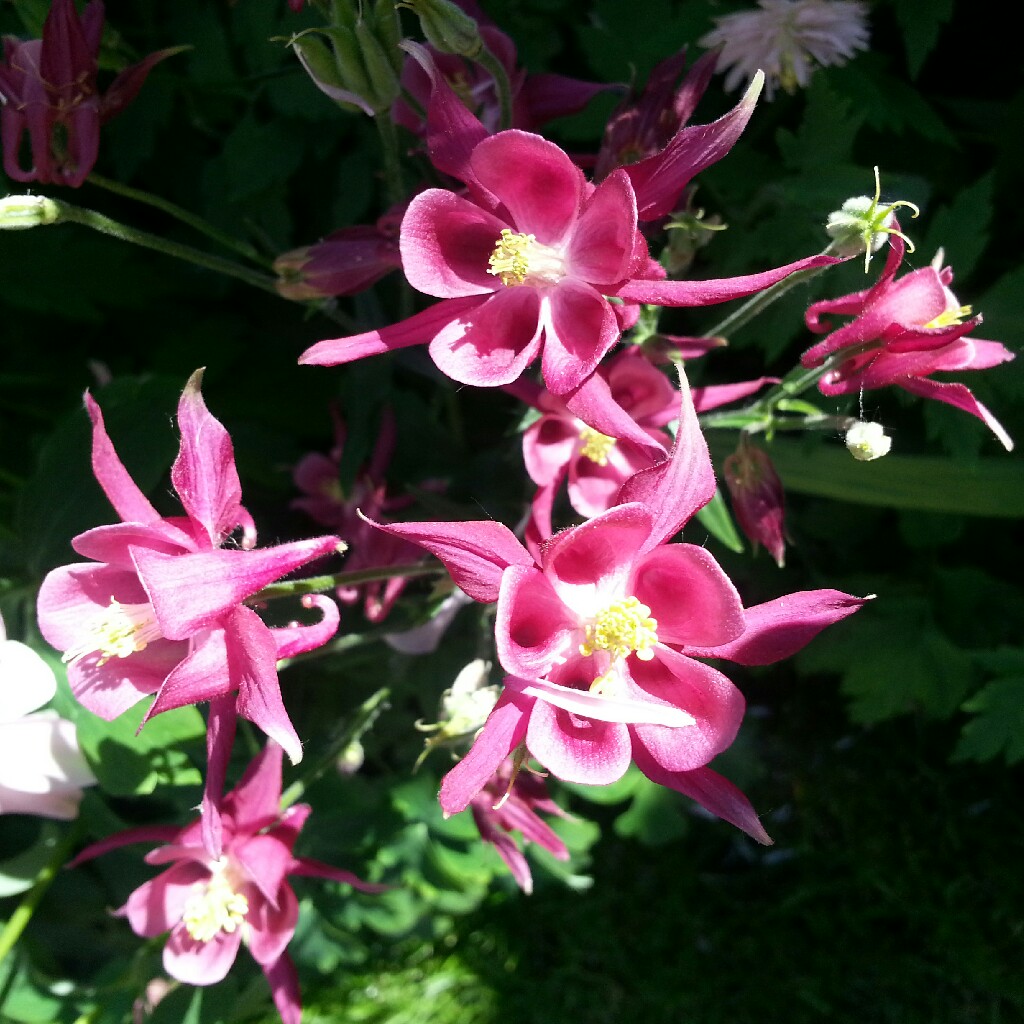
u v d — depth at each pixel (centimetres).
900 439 28
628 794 27
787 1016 29
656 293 17
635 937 30
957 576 29
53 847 23
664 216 19
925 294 17
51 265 28
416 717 28
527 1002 29
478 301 18
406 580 25
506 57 20
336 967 29
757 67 24
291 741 15
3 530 25
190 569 16
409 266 17
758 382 19
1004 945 29
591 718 16
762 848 31
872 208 17
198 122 28
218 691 16
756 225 26
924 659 28
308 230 29
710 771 16
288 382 30
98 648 17
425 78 21
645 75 25
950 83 30
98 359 30
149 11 27
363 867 26
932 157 28
